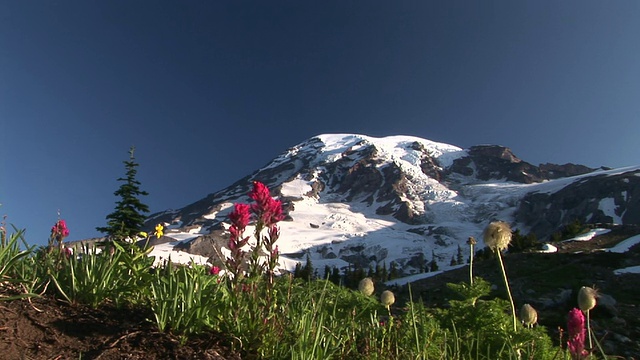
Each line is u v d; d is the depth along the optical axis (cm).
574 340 284
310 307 394
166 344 285
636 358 1120
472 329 451
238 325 304
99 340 281
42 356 255
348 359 349
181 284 328
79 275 339
